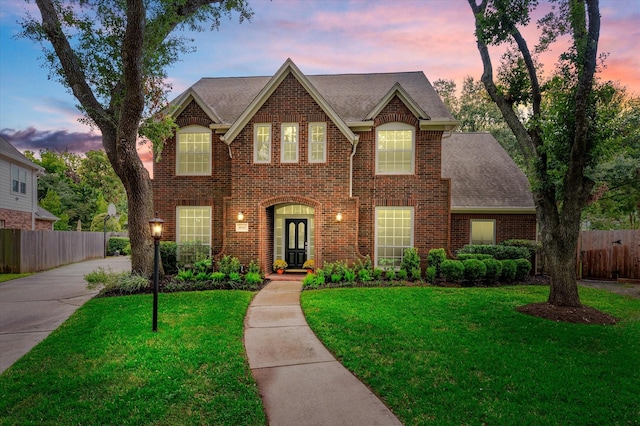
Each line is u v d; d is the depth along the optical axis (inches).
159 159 590.6
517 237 646.5
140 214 472.4
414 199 565.6
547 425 150.1
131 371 201.2
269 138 557.0
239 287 461.1
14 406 165.2
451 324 294.5
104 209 1565.0
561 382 190.1
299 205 619.2
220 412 160.4
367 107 619.8
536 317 318.0
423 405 166.9
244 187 553.9
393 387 184.7
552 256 347.3
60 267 773.3
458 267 473.4
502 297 393.4
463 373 199.9
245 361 222.2
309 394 180.9
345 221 541.3
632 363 216.5
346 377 201.3
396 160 576.1
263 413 160.4
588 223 1066.7
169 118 540.4
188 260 587.2
